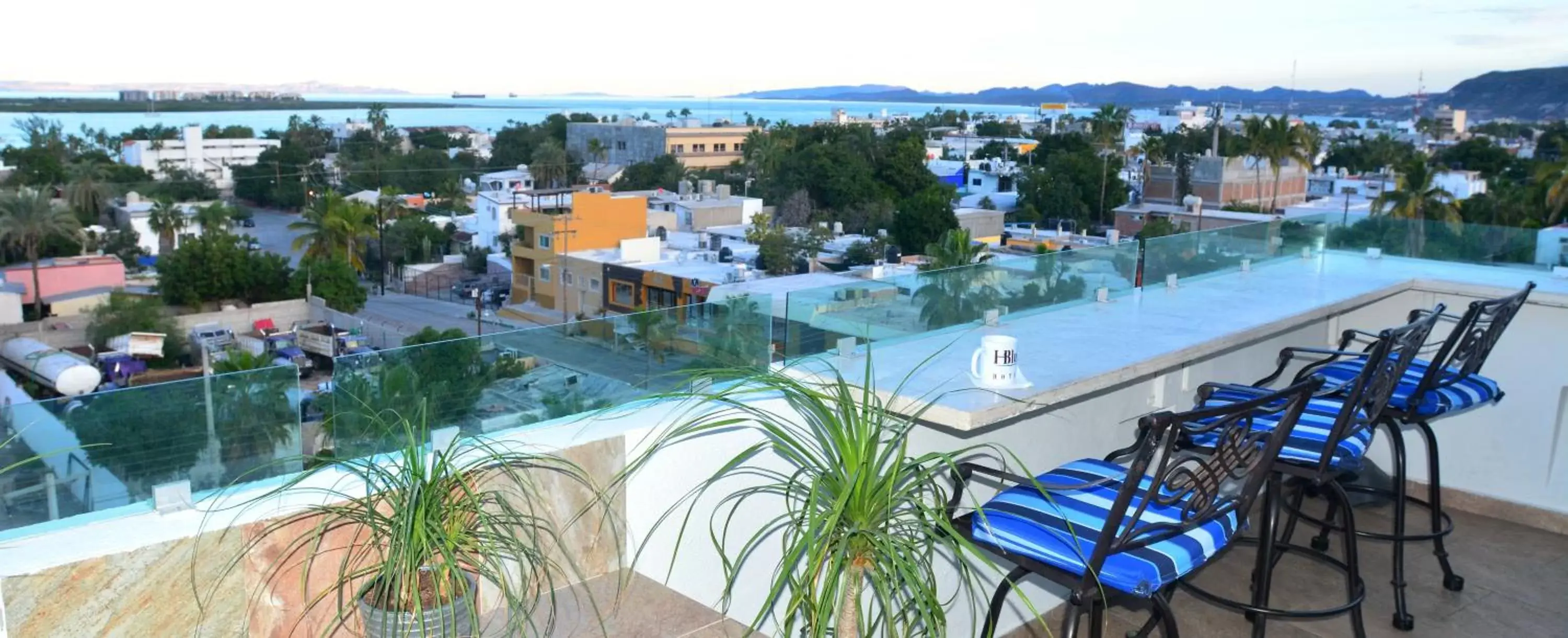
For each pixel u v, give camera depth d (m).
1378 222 3.78
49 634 1.34
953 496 1.83
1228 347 2.39
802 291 2.19
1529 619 2.53
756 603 2.16
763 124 82.94
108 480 1.49
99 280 46.19
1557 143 53.44
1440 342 3.18
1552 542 3.01
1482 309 2.21
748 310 2.15
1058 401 1.89
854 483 1.50
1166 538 1.54
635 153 79.31
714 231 49.41
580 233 45.25
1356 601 2.02
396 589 1.48
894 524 1.58
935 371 2.03
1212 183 58.56
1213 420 2.03
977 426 1.73
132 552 1.40
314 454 1.67
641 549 1.90
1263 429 2.07
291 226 56.12
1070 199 58.97
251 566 1.52
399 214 60.97
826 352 2.23
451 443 1.60
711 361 2.14
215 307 46.94
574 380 1.99
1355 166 64.62
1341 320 3.50
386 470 1.60
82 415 1.46
